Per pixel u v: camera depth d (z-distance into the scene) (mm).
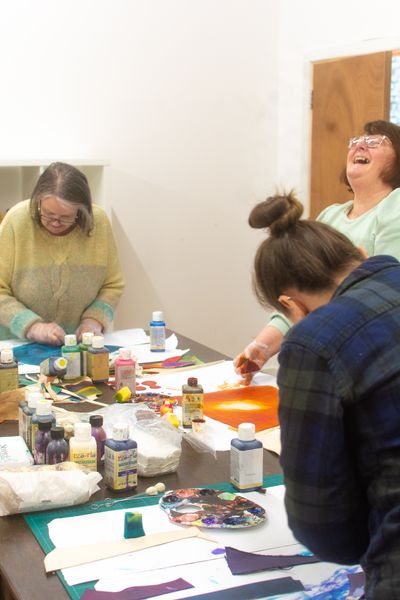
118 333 2791
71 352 2230
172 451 1627
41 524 1400
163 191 3934
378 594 973
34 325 2533
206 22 3883
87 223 2594
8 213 2643
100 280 2738
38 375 2258
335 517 1011
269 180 4230
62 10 3521
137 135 3811
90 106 3670
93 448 1573
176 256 4031
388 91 3521
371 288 1058
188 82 3891
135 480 1548
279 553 1309
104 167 3484
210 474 1631
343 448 1008
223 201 4105
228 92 4012
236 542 1344
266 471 1643
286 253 1123
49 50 3529
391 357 997
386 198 2303
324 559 1067
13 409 1947
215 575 1244
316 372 1008
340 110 3787
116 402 2039
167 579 1227
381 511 1003
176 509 1450
